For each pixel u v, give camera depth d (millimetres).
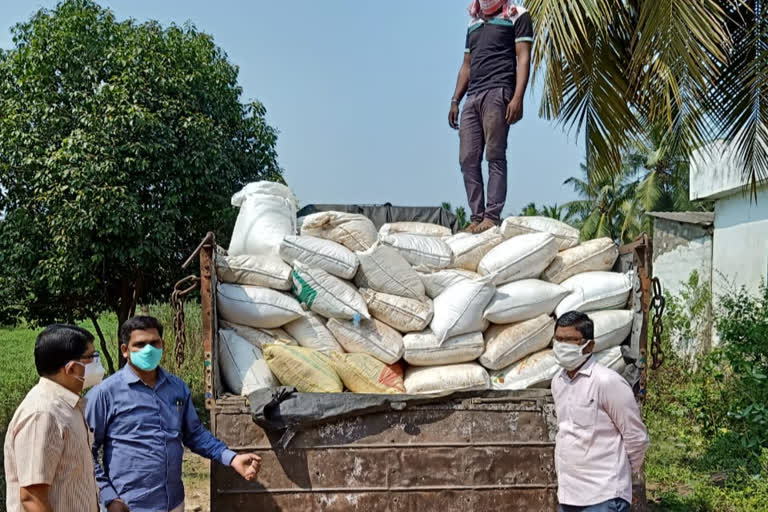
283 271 3846
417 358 3768
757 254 9609
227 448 3189
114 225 7758
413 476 3381
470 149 5312
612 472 3057
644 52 6094
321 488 3336
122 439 2984
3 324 9094
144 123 7926
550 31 6191
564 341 3127
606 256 4160
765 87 6973
